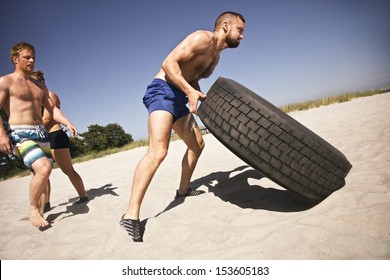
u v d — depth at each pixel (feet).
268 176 7.42
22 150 10.00
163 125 8.48
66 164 12.71
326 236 5.98
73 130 12.06
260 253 6.02
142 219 9.48
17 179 38.17
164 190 13.07
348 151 12.07
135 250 7.23
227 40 9.32
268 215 7.87
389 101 27.35
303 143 7.27
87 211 11.67
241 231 7.16
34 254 8.09
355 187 7.72
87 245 8.14
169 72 8.27
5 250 8.70
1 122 9.85
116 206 11.76
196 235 7.40
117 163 32.07
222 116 7.82
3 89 10.05
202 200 9.93
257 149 7.32
